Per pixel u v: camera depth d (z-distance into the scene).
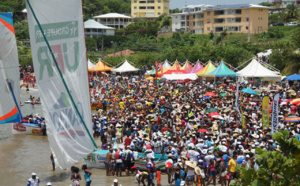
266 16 138.62
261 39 125.00
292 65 62.16
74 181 20.53
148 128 32.28
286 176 10.16
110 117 39.03
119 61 96.56
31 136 40.31
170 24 173.25
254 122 29.77
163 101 42.41
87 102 22.30
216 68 56.72
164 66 76.75
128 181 24.00
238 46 100.75
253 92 39.69
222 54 84.12
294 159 10.12
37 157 31.39
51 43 21.11
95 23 160.75
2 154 32.44
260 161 10.49
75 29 21.52
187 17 159.00
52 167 28.23
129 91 58.34
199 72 59.09
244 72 53.59
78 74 21.89
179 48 94.69
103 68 76.62
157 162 25.19
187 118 31.88
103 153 27.47
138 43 128.00
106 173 25.72
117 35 144.62
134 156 25.78
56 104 21.47
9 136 40.25
